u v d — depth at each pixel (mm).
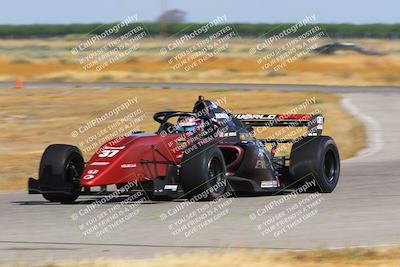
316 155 50562
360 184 55969
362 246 34188
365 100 144875
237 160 49656
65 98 151125
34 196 54031
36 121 114812
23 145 91562
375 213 43219
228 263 30578
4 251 34312
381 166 67375
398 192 51406
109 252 33875
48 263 31250
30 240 36938
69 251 34219
